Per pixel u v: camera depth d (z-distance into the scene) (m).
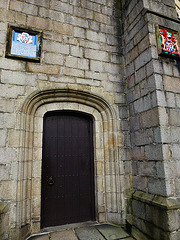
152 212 2.66
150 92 3.02
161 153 2.68
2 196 2.67
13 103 2.96
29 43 3.23
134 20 3.61
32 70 3.19
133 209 3.09
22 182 2.81
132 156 3.41
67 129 3.56
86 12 3.83
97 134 3.57
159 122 2.77
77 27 3.68
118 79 3.78
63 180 3.35
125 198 3.28
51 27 3.47
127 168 3.40
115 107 3.61
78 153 3.54
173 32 3.32
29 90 3.10
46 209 3.17
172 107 2.94
